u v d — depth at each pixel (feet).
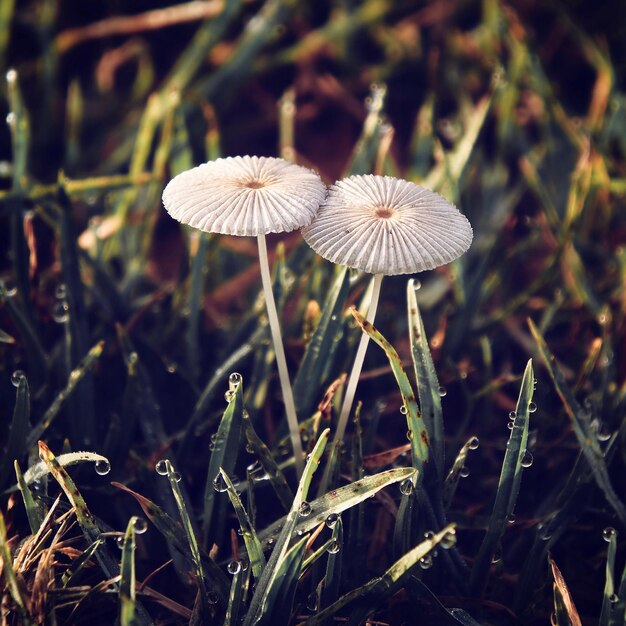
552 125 1.04
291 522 0.76
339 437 0.81
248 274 0.98
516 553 0.83
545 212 0.98
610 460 0.82
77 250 0.88
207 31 1.11
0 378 0.85
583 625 0.80
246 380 0.90
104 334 0.90
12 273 0.93
